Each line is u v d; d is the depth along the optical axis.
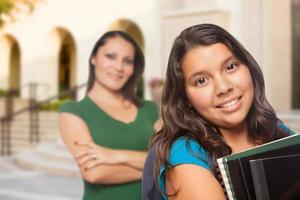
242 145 1.62
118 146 2.34
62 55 20.95
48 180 9.16
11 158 12.09
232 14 11.28
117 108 2.42
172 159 1.43
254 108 1.62
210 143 1.46
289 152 1.32
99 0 15.67
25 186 8.65
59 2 16.78
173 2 12.14
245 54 1.55
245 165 1.30
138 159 2.30
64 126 2.36
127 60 2.48
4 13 13.93
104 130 2.35
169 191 1.44
